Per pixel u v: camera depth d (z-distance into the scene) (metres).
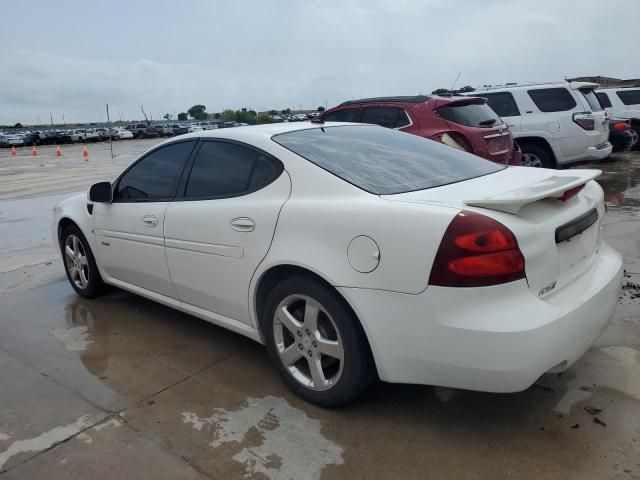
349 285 2.64
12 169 21.47
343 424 2.85
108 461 2.64
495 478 2.41
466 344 2.37
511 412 2.87
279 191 3.08
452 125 7.59
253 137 3.39
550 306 2.41
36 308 4.77
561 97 9.45
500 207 2.41
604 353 3.40
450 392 3.08
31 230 8.31
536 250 2.41
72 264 4.98
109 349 3.88
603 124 9.70
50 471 2.58
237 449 2.69
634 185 9.62
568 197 2.72
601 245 3.16
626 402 2.89
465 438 2.68
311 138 3.40
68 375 3.52
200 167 3.63
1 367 3.67
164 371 3.52
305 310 2.92
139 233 3.96
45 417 3.04
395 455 2.59
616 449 2.54
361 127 3.88
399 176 3.04
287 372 3.12
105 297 4.98
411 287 2.46
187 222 3.52
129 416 3.01
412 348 2.53
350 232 2.65
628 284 4.55
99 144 49.00
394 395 3.09
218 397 3.17
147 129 58.84
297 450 2.66
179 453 2.67
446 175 3.15
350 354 2.74
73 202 4.88
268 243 3.02
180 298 3.83
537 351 2.32
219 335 4.05
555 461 2.49
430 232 2.42
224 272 3.33
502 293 2.34
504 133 8.12
